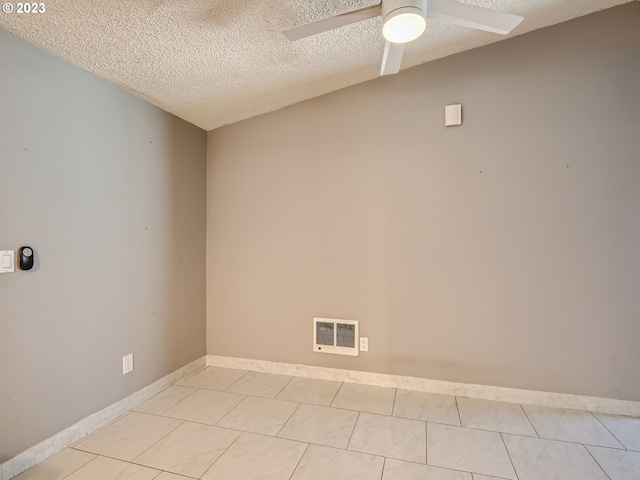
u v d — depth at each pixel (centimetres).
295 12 173
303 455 177
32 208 170
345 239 268
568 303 224
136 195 234
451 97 246
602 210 218
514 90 234
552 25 227
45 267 176
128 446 185
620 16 216
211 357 300
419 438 191
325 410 223
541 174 228
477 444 185
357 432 198
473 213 241
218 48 195
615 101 217
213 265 301
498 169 236
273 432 198
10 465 160
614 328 217
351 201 267
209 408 227
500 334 236
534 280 230
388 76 258
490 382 238
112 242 215
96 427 202
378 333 260
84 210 198
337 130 270
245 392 250
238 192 296
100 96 209
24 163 167
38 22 157
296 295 280
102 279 208
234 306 297
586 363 221
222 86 238
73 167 192
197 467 167
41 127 175
